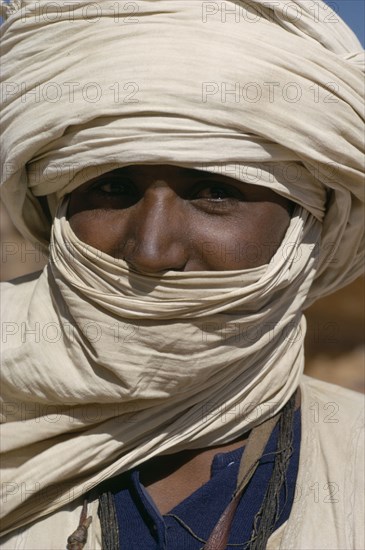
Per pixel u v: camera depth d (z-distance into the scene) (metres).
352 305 9.67
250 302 3.76
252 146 3.64
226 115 3.58
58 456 3.84
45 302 4.03
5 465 3.97
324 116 3.74
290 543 3.71
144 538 3.80
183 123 3.57
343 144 3.80
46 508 3.90
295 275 3.93
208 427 3.90
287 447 3.94
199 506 3.81
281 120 3.65
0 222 9.74
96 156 3.69
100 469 3.90
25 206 4.38
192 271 3.71
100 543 3.79
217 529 3.71
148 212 3.66
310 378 4.67
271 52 3.67
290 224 3.92
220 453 3.94
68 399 3.83
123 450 3.89
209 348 3.76
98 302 3.73
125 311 3.68
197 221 3.72
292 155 3.73
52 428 3.88
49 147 3.86
